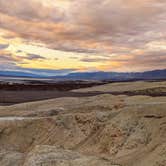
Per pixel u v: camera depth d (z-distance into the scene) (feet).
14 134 99.40
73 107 135.64
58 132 93.50
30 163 66.18
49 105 156.04
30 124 101.35
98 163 61.31
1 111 141.49
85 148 81.76
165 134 65.36
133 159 63.41
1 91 292.61
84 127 90.12
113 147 74.59
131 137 73.00
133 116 80.48
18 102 199.82
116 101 147.23
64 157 66.33
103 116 88.84
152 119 74.59
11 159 76.64
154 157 58.29
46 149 72.54
